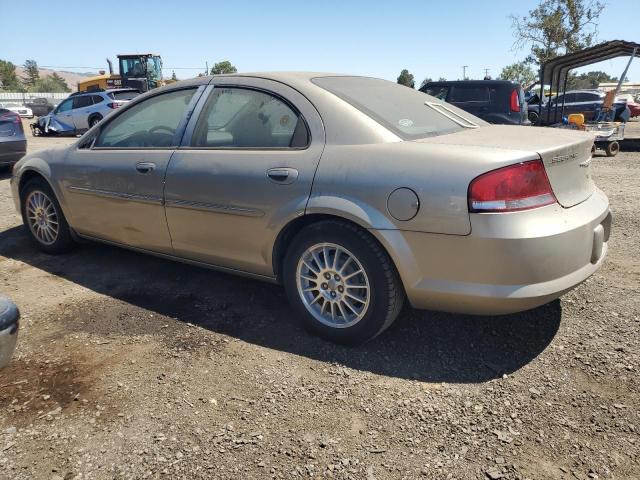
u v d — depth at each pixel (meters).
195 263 3.67
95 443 2.28
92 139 4.23
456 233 2.54
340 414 2.45
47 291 3.90
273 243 3.13
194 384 2.69
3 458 2.19
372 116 3.01
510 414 2.41
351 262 2.93
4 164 8.52
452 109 3.72
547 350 2.93
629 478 2.03
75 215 4.32
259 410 2.48
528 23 26.98
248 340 3.13
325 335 3.07
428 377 2.72
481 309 2.64
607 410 2.41
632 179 8.08
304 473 2.10
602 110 13.17
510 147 2.64
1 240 5.18
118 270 4.30
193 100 3.63
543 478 2.04
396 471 2.10
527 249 2.48
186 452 2.22
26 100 51.62
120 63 26.00
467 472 2.08
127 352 3.01
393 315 2.88
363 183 2.76
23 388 2.66
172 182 3.53
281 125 3.19
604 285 3.72
